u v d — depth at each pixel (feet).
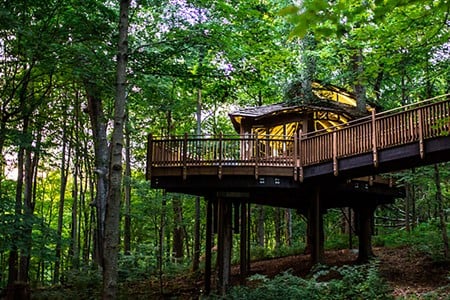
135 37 50.31
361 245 54.29
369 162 41.16
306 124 61.21
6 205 37.70
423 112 37.09
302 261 58.18
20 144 40.22
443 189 64.95
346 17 12.39
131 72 41.50
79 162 79.20
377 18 13.29
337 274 48.91
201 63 42.57
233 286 46.70
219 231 48.73
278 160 48.06
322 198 55.01
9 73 43.42
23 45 37.40
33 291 53.93
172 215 67.46
